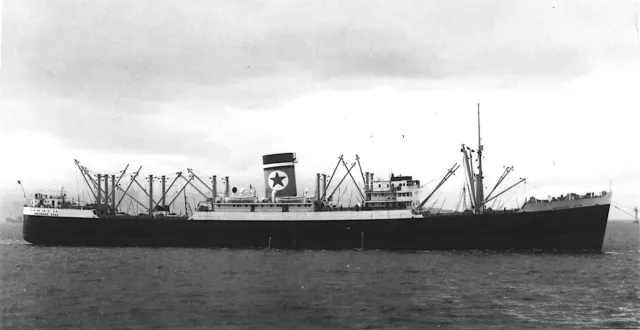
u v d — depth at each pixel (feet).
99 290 236.63
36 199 440.86
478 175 383.86
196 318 193.06
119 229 418.10
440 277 265.95
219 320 190.39
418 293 230.48
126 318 193.16
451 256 338.34
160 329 180.86
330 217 393.50
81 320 191.11
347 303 213.25
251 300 217.36
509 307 208.85
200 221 408.67
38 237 425.69
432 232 370.32
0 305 210.79
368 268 292.20
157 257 343.05
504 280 259.39
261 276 268.21
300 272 279.49
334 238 388.78
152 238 415.44
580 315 198.49
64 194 447.83
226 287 241.96
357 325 185.16
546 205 355.56
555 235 353.10
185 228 410.52
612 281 258.57
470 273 277.23
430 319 192.24
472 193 387.55
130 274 275.80
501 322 188.85
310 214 397.80
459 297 224.12
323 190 425.28
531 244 355.97
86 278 264.72
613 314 199.82
